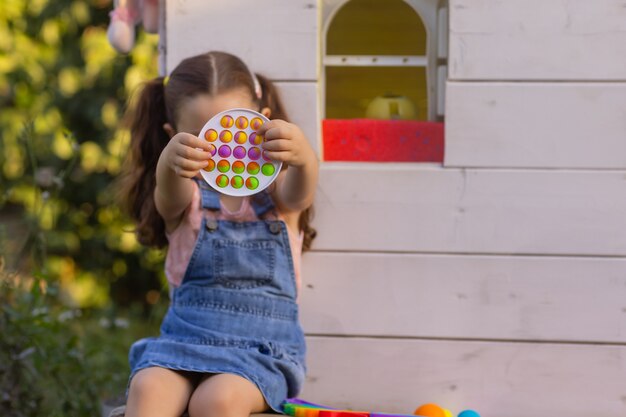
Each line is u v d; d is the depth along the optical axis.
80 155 3.39
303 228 1.84
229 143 1.59
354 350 1.88
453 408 1.87
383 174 1.86
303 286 1.89
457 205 1.85
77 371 2.28
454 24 1.82
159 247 1.91
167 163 1.57
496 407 1.86
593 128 1.82
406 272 1.87
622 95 1.81
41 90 3.49
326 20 2.00
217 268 1.71
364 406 1.88
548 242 1.84
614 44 1.81
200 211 1.75
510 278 1.85
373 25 2.16
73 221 3.54
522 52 1.82
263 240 1.74
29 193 3.43
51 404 2.27
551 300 1.84
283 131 1.57
